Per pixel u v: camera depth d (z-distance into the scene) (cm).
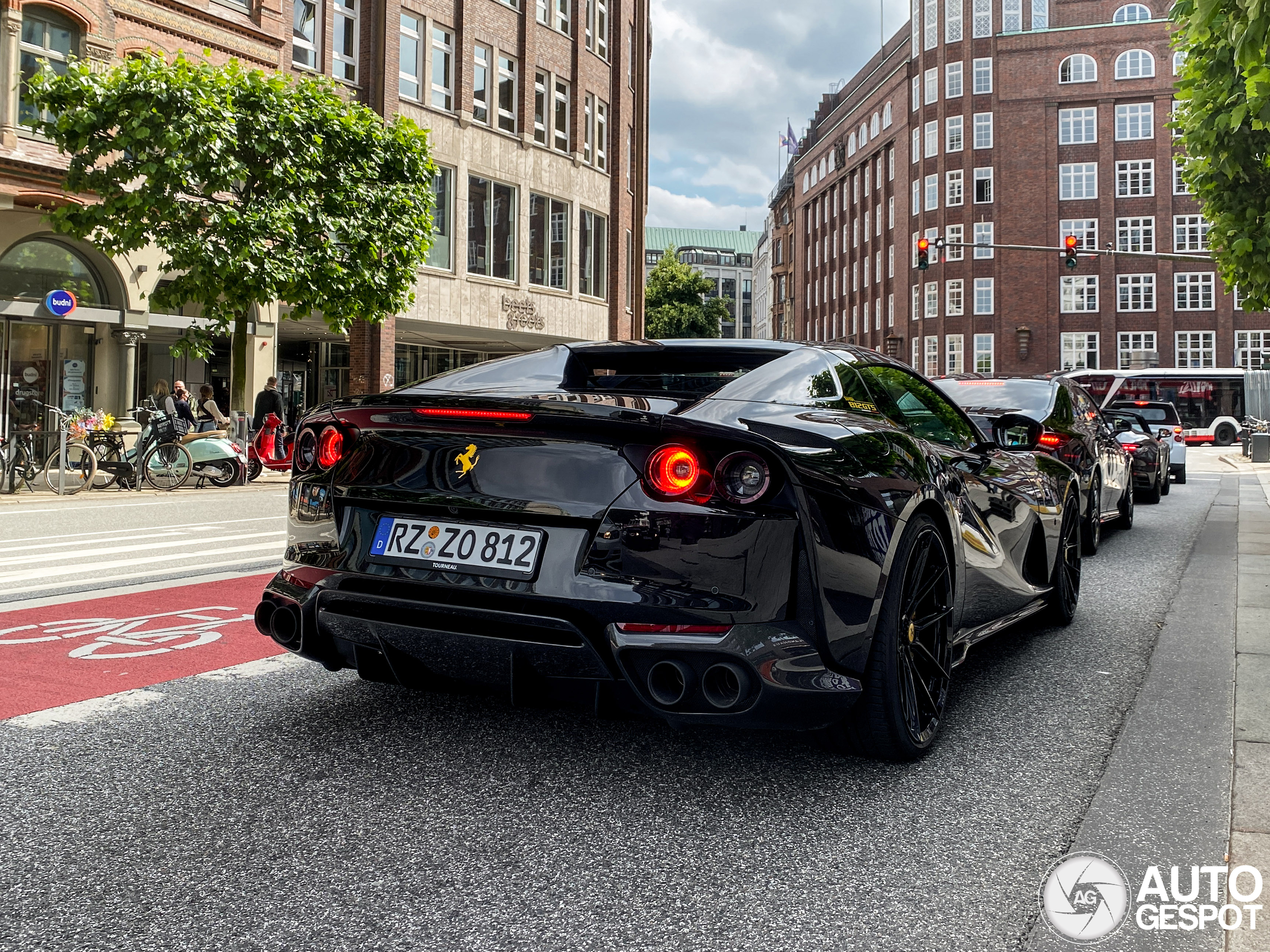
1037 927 220
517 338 3036
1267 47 515
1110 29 5766
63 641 500
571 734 357
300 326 2484
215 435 1611
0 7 1809
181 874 243
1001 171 5884
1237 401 4216
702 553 275
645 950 209
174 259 1616
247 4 2266
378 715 377
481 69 2916
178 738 348
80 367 1991
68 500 1373
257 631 527
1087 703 405
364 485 317
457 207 2805
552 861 253
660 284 6681
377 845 261
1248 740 347
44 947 208
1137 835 271
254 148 1639
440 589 296
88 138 1589
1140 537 1021
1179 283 5694
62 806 286
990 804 294
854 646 297
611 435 288
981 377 892
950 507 359
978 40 5944
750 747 345
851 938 215
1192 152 1188
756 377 339
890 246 6738
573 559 284
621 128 3456
